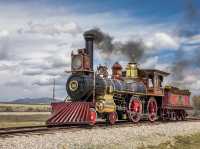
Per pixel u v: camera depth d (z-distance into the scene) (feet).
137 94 87.45
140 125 76.43
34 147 44.27
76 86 75.25
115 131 62.69
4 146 43.68
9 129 64.54
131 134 61.21
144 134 63.00
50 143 47.16
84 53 76.07
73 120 70.28
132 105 85.51
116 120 85.76
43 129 61.82
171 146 57.67
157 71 95.35
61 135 54.24
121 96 82.33
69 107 71.72
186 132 73.00
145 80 93.45
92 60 77.87
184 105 111.96
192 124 87.51
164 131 69.67
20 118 133.90
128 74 91.09
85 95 75.10
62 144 47.06
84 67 75.56
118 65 86.22
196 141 65.10
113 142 52.70
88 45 77.56
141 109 88.07
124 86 82.43
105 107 73.97
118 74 85.81
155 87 94.73
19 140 48.08
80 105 70.95
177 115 108.27
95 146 48.34
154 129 70.44
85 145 47.98
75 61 76.13
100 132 60.13
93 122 70.03
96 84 74.84
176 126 79.66
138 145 53.47
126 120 90.99
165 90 100.99
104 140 52.90
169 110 102.89
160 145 56.44
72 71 76.38
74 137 53.11
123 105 82.69
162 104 99.04
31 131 59.00
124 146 51.08
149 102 92.58
